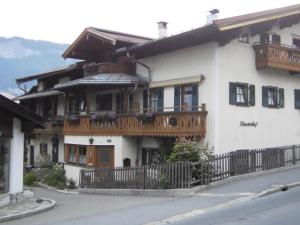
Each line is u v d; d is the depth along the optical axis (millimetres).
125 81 26312
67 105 35062
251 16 22406
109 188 22375
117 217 12836
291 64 24797
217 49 22531
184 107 23922
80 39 29891
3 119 15805
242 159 20859
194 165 18344
